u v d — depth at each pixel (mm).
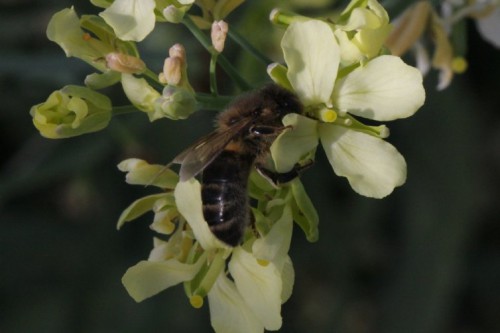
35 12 274
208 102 210
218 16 214
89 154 268
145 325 271
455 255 275
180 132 266
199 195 204
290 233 202
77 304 275
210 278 204
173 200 207
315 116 205
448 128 276
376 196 201
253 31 260
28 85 276
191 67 258
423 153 277
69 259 278
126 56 207
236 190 202
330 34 201
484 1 234
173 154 266
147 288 205
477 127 278
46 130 205
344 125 204
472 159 276
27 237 279
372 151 203
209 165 203
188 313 271
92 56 209
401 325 277
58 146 268
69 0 271
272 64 205
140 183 206
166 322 271
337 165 203
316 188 277
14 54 261
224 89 261
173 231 209
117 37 208
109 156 278
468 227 275
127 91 208
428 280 276
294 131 202
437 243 276
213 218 202
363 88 203
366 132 203
